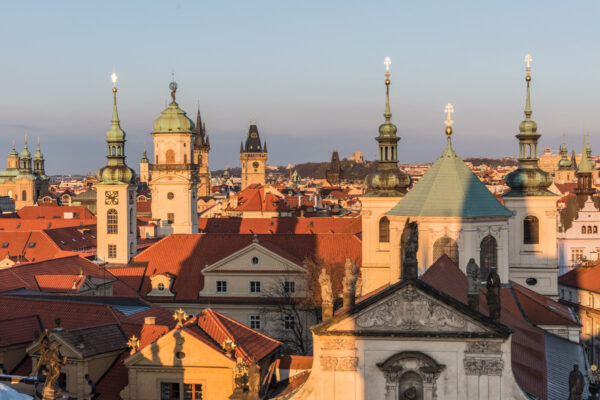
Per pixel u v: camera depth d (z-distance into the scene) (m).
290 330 123.69
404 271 56.06
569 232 179.12
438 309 55.28
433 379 55.38
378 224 115.75
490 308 57.75
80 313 76.88
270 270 125.88
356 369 56.22
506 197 108.06
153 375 65.75
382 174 116.00
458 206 88.81
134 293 127.06
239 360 60.97
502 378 55.06
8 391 48.19
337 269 124.38
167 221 187.62
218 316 72.75
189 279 131.12
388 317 55.72
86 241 184.38
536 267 107.94
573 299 141.38
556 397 64.94
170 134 186.25
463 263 88.19
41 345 50.66
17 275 109.94
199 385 65.31
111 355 68.94
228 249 136.12
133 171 155.88
